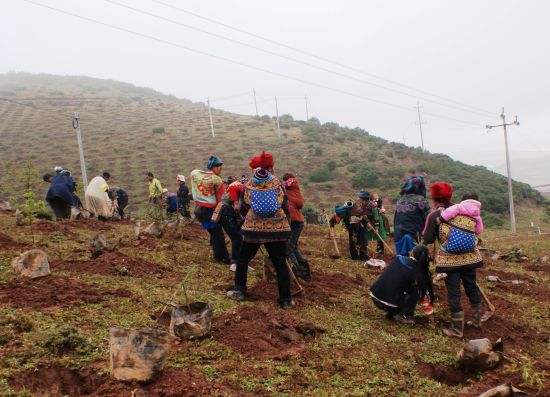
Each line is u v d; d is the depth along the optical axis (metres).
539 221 48.62
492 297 8.05
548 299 8.42
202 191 8.62
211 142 70.69
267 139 73.94
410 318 6.42
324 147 68.75
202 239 11.10
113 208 15.13
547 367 5.08
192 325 4.77
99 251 7.93
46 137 68.25
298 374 4.33
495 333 6.23
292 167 59.47
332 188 52.47
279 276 6.31
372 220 11.73
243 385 4.00
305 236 15.31
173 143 68.94
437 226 6.27
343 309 6.75
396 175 56.75
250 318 5.50
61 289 5.88
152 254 8.52
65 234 9.77
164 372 3.98
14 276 6.27
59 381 3.85
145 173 52.88
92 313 5.24
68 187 12.90
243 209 6.49
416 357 5.09
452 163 64.44
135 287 6.43
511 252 13.93
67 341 4.35
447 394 4.22
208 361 4.37
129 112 96.94
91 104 103.06
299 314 6.11
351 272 9.38
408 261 6.38
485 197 51.25
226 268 8.35
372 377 4.45
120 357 3.75
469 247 6.04
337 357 4.80
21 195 28.97
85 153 60.41
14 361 3.91
